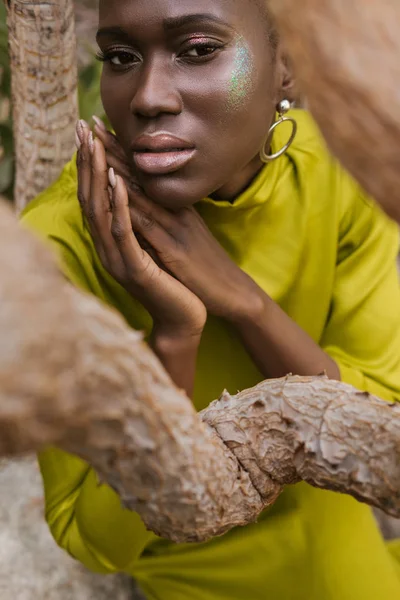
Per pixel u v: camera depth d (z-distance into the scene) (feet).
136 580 5.72
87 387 1.07
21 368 0.90
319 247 4.14
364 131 0.91
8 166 7.43
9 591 5.60
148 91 2.72
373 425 1.81
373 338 4.38
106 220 3.24
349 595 4.58
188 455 1.55
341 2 0.87
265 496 2.03
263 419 1.98
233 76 2.73
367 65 0.88
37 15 4.39
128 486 1.52
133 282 3.30
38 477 6.38
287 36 0.92
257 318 3.65
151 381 1.32
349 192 4.25
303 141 4.13
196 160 2.83
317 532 4.53
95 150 3.14
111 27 2.72
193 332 3.45
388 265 4.47
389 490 1.78
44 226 3.83
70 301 0.97
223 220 3.81
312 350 3.83
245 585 4.77
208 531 1.78
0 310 0.87
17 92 4.76
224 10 2.65
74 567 5.80
